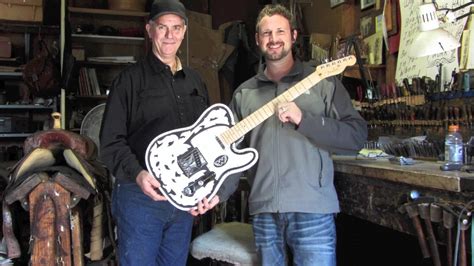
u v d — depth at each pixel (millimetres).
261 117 1831
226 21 5348
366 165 1957
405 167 1854
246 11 5398
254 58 4926
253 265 2119
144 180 1825
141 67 2057
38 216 2072
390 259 2672
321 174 1907
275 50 1941
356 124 1892
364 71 2854
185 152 1853
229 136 1847
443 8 2188
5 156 4934
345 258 2748
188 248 2182
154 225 2012
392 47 2859
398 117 2541
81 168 2213
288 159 1905
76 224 2166
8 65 5027
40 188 2068
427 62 2514
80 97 4895
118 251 2119
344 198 2143
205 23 5113
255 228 2014
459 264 1499
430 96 2328
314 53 3561
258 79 2049
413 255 2537
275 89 1984
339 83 1979
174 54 2078
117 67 5230
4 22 4949
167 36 2006
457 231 1495
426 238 1685
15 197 2051
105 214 2445
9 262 2410
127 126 2023
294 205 1864
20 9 4770
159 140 1857
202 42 4938
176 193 1847
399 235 2635
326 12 3775
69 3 4980
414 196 1688
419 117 2389
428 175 1608
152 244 2025
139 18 5266
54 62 4648
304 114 1822
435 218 1573
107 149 1933
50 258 2086
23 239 2463
